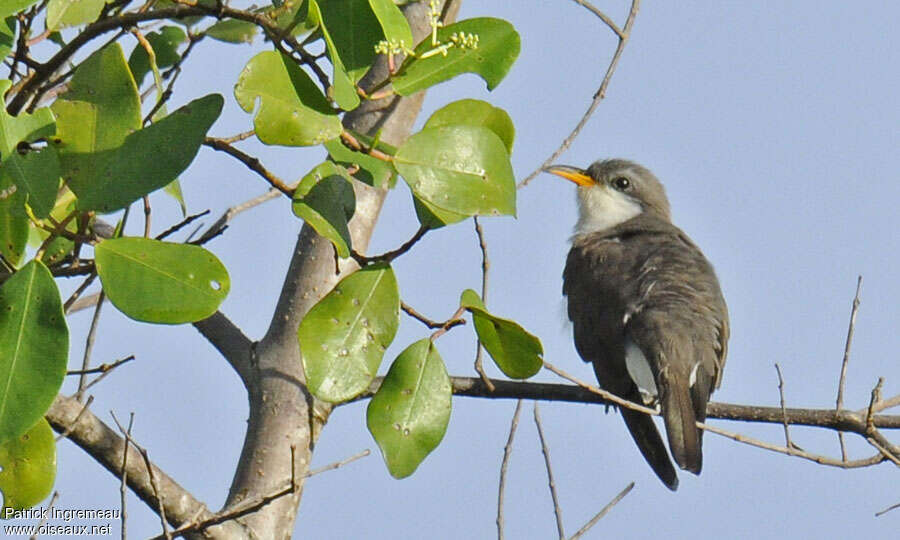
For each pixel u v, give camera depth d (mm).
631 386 13891
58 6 8844
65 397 9266
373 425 8172
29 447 8453
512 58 7984
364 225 11023
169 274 6773
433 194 7551
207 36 10508
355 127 10578
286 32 7730
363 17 7668
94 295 12188
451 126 7680
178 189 10656
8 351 6641
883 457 10859
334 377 7871
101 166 6992
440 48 7547
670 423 12945
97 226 10914
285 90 7250
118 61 7137
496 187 7645
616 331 14250
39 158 6875
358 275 8055
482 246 10281
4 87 6914
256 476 10227
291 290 10852
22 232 7469
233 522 9875
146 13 8141
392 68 7613
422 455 8203
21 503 8461
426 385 8258
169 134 6969
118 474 9438
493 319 8094
